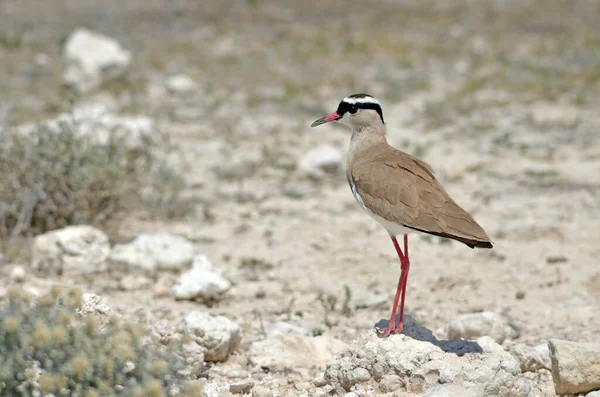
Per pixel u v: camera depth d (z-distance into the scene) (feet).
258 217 48.55
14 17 102.94
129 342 21.27
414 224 27.12
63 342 20.07
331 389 26.55
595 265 40.32
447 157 60.49
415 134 66.49
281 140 65.26
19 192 42.83
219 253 42.57
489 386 24.70
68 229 40.32
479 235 26.32
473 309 35.53
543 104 74.38
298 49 94.43
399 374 25.27
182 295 36.06
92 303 26.12
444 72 86.48
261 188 54.19
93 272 39.34
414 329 28.84
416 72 86.48
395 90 79.36
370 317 34.78
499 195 52.08
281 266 41.01
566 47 95.96
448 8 118.11
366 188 28.43
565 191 52.75
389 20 109.50
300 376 28.50
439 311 35.42
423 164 28.71
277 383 27.76
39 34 95.66
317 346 30.32
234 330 29.73
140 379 20.67
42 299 22.08
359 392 25.23
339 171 56.85
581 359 26.45
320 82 82.33
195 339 29.01
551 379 28.04
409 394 24.77
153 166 54.34
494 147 62.59
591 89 78.54
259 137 65.98
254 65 88.17
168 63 87.61
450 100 75.46
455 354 25.77
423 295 37.37
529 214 48.42
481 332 31.12
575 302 35.81
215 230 46.16
